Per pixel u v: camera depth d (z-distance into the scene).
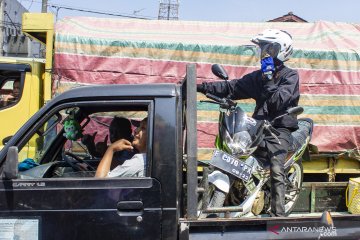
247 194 3.89
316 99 6.15
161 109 2.91
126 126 3.57
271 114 4.06
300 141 4.47
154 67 6.06
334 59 6.14
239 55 6.10
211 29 6.72
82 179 2.87
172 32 6.50
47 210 2.84
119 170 3.05
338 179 6.29
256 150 3.96
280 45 3.85
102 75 6.02
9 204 2.85
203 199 3.35
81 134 3.57
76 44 5.99
